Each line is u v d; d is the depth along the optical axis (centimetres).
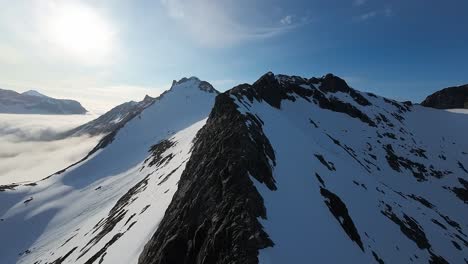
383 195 5428
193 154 4762
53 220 9644
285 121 6322
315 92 11662
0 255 8375
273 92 10038
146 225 4044
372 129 10844
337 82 12962
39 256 7138
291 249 2419
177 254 2772
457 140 11475
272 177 3353
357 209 4209
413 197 8019
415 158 9938
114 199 8688
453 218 7700
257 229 2380
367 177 5847
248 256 2166
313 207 3250
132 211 5444
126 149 15400
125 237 4250
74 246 6072
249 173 3036
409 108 13975
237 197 2738
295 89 11488
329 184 4319
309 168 4356
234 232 2377
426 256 4212
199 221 2877
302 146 5178
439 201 8312
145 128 17325
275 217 2700
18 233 9369
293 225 2744
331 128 10050
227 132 4053
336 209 3634
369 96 13538
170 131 15438
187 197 3394
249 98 6109
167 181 5638
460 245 5100
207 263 2389
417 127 12338
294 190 3403
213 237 2498
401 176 8931
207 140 4638
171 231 3048
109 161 14675
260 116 5428
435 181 9112
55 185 13225
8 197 12119
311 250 2558
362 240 3528
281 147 4547
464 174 9500
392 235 4181
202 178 3478
